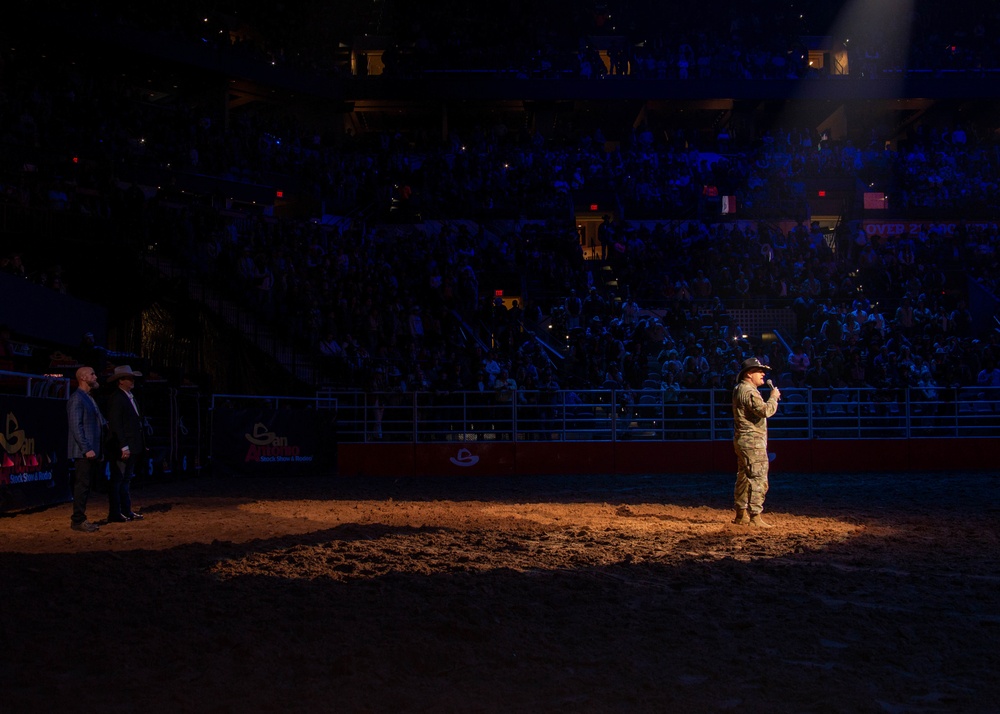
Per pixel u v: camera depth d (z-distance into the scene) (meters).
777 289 30.27
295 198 34.53
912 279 30.27
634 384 24.00
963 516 12.12
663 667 5.05
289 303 25.06
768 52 43.28
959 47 44.19
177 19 36.78
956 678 4.92
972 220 36.53
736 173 37.69
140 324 23.30
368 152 39.59
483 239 34.06
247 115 37.06
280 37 42.75
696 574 7.71
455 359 24.77
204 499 14.81
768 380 11.11
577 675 4.89
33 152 27.02
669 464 21.84
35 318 18.81
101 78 35.97
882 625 6.03
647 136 40.72
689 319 27.75
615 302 29.47
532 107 42.34
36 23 31.50
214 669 4.90
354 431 21.69
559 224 33.56
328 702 4.42
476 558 8.40
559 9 46.00
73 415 10.62
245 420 20.27
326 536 9.67
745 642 5.57
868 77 41.81
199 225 26.62
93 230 23.47
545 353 26.45
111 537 10.01
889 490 16.36
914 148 40.06
